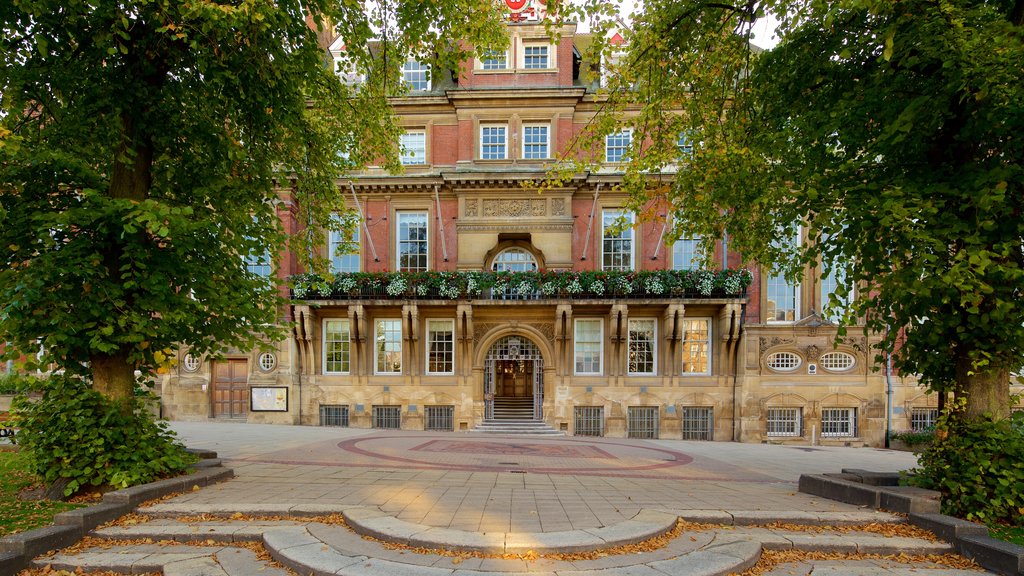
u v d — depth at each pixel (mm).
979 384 7203
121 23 6418
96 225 6832
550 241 20312
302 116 9672
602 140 11367
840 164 7902
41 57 6797
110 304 6703
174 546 5602
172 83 8297
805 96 8852
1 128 5785
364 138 12070
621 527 5781
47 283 6379
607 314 20578
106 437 7055
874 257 6789
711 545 5602
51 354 6816
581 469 10430
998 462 6695
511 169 20531
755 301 19938
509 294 19781
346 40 9844
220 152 8977
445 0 9398
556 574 4699
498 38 9953
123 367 7680
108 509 6062
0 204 6426
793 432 19656
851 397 19469
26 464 7527
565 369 20031
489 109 20922
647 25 10305
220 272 8062
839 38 8125
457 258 20641
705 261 12305
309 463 10195
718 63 10305
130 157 7680
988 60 5742
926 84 6898
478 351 20453
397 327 20922
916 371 7832
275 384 20266
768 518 6461
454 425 20062
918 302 6809
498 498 7250
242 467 9539
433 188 21062
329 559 4949
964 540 5734
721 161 10000
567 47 21141
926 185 6871
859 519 6441
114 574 5051
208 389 20844
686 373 20422
